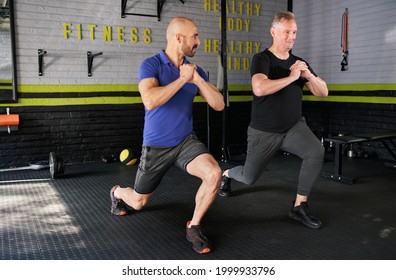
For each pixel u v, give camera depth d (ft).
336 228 9.59
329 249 8.34
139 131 18.93
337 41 19.97
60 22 16.81
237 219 10.21
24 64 16.31
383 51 17.75
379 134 14.94
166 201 11.77
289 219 10.21
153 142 8.04
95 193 12.75
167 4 19.01
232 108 21.31
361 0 18.57
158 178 8.48
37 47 16.47
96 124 17.97
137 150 18.94
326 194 12.55
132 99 18.65
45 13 16.48
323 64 20.92
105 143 18.24
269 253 8.13
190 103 8.20
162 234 9.20
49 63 16.79
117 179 14.73
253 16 21.53
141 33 18.56
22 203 11.63
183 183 13.88
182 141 8.16
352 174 15.25
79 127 17.63
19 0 15.96
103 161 18.01
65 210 10.98
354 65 19.17
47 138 17.08
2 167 16.38
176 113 7.97
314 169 9.38
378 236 9.08
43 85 16.75
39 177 15.02
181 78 7.41
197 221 8.21
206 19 20.11
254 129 9.57
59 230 9.45
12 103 16.25
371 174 15.23
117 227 9.64
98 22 17.57
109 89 18.10
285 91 9.25
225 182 12.11
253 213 10.68
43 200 11.94
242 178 10.71
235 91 21.35
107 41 17.85
